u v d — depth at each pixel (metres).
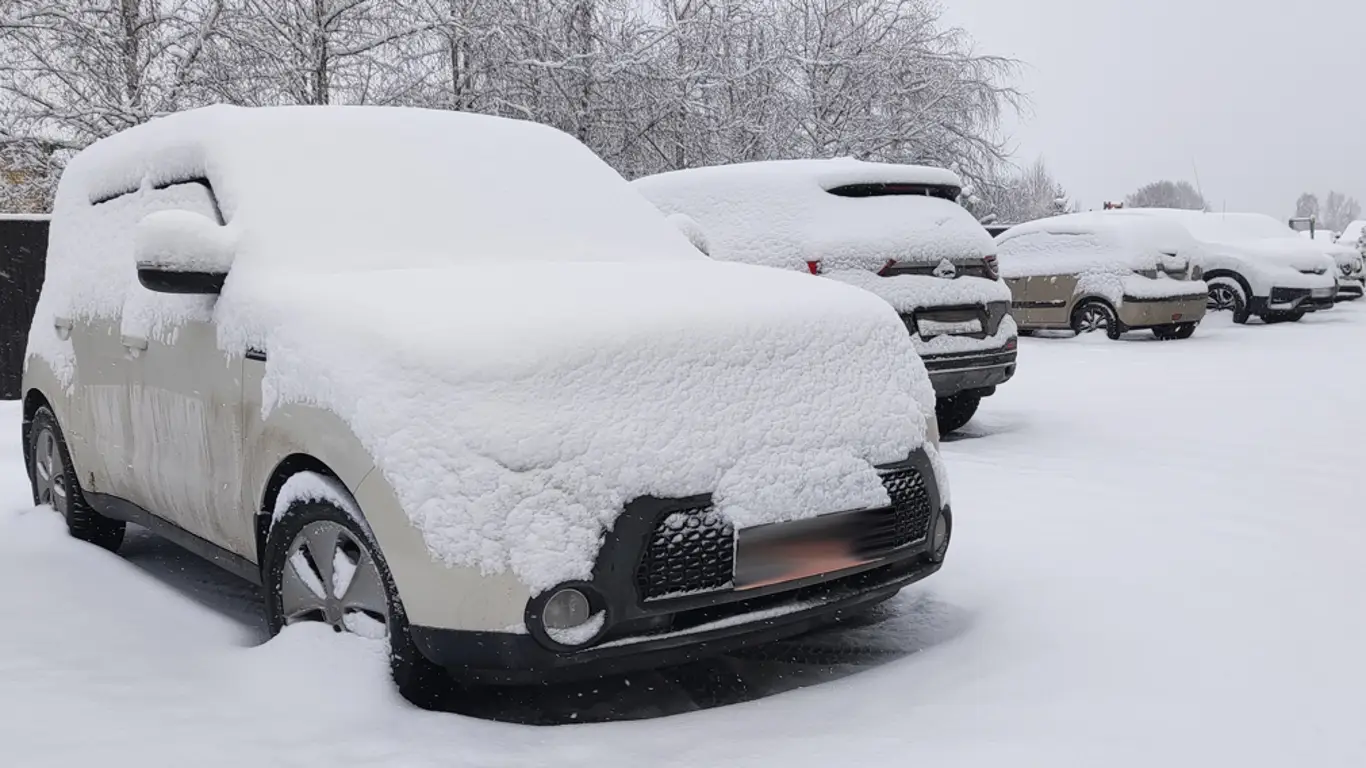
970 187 23.83
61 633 3.46
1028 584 4.02
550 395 2.75
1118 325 13.94
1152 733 2.76
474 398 2.72
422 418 2.73
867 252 6.93
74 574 4.09
